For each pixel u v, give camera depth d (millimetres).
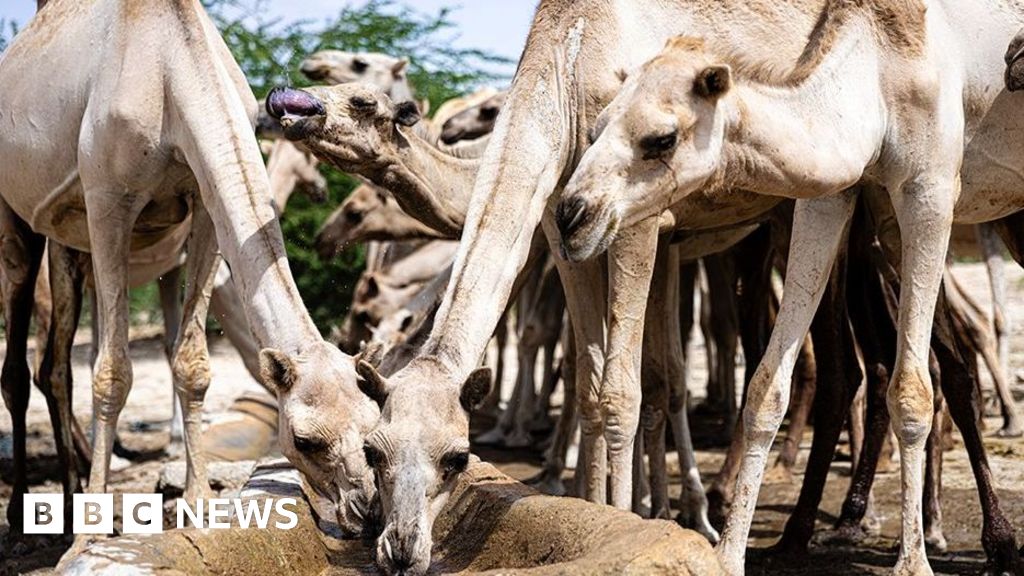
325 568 5941
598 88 6512
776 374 6270
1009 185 7137
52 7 7957
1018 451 10500
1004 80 6824
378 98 7578
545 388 12016
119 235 7207
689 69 5574
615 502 6477
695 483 8148
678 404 8180
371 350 6246
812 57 6035
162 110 7016
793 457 9648
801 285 6355
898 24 6316
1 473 10445
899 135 6332
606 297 7152
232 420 10773
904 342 6465
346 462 5922
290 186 13359
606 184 5492
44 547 8070
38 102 7629
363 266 16953
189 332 7371
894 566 6820
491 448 11641
